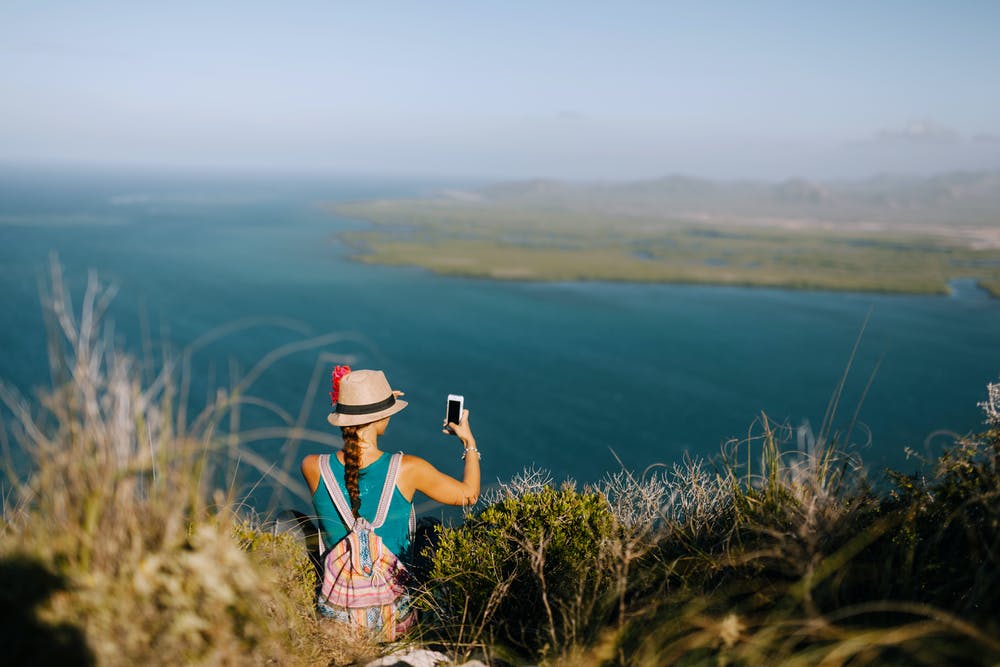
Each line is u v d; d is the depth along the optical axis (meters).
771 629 2.21
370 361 102.00
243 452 1.93
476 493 3.39
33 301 115.44
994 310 171.50
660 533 3.23
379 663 2.83
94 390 1.74
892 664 2.04
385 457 3.28
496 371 103.44
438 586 3.32
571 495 3.36
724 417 85.06
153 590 1.73
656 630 2.54
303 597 3.01
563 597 2.97
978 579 2.26
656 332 137.25
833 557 2.51
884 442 70.81
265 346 103.19
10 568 1.67
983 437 2.71
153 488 1.83
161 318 111.56
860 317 157.88
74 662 1.64
